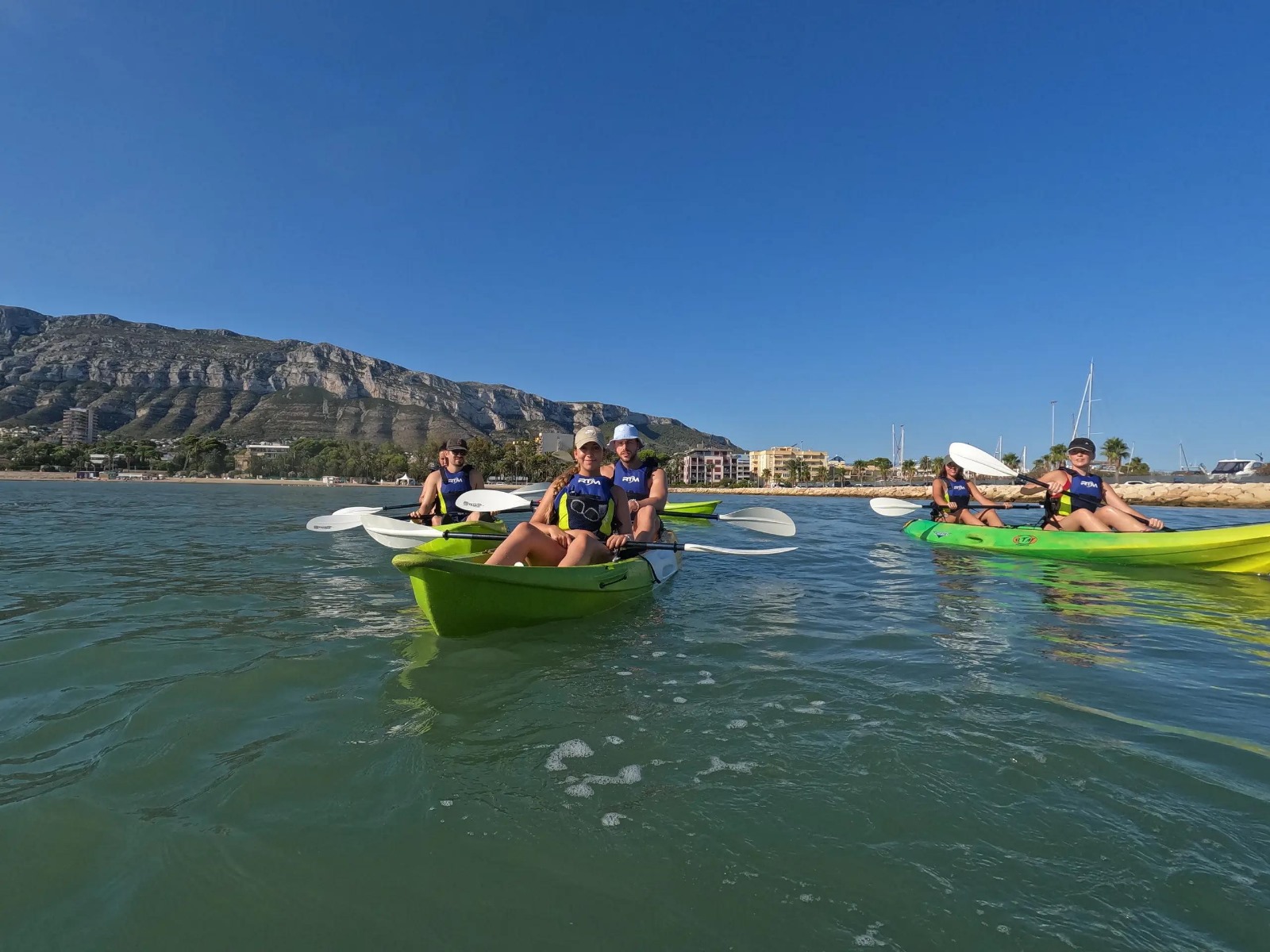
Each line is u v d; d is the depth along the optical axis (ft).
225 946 4.82
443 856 5.90
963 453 33.32
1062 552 26.27
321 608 15.80
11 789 6.88
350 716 9.04
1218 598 18.16
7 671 10.69
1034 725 8.74
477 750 7.98
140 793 6.87
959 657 12.12
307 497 103.65
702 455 504.02
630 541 17.65
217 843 6.02
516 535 15.08
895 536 37.91
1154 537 23.73
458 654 12.13
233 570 21.67
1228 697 9.94
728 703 9.62
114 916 5.09
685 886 5.52
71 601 16.33
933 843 6.07
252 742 8.14
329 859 5.84
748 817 6.52
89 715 8.91
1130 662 11.78
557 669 11.28
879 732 8.50
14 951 4.71
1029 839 6.12
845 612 16.29
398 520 19.81
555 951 4.81
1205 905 5.22
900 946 4.84
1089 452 27.71
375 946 4.84
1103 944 4.82
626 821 6.46
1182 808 6.64
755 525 24.04
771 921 5.10
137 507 61.31
